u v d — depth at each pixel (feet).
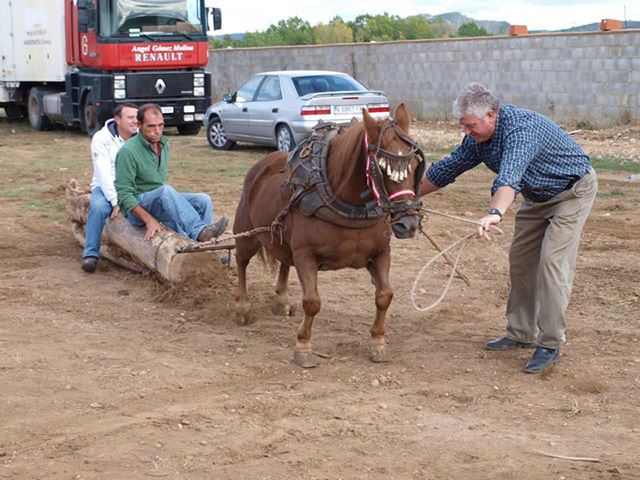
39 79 82.69
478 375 21.20
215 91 111.14
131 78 70.69
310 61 100.94
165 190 29.14
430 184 22.29
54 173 55.62
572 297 27.55
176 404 19.52
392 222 18.43
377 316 21.94
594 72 75.00
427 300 27.73
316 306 21.42
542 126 20.22
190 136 78.02
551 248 20.79
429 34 148.15
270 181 23.25
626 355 22.39
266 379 21.09
